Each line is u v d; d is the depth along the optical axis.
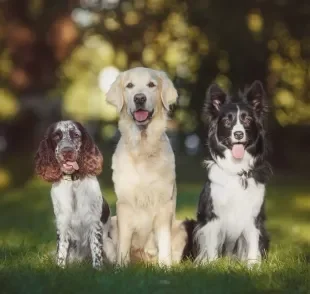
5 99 28.05
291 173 28.61
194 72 24.83
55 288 6.88
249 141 8.73
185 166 33.53
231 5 21.42
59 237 8.55
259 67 23.72
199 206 9.08
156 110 8.95
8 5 26.52
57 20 26.19
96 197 8.56
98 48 28.23
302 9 21.48
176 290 6.91
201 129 25.95
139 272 7.71
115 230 9.16
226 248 9.10
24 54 26.86
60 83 28.97
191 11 22.14
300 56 23.20
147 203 8.77
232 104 8.91
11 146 28.91
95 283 7.09
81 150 8.51
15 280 7.14
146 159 8.73
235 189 8.70
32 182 26.33
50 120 29.09
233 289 6.97
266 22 21.53
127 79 9.02
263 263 8.42
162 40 23.56
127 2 23.22
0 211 17.78
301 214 17.45
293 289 7.04
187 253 9.37
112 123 27.27
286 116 24.58
